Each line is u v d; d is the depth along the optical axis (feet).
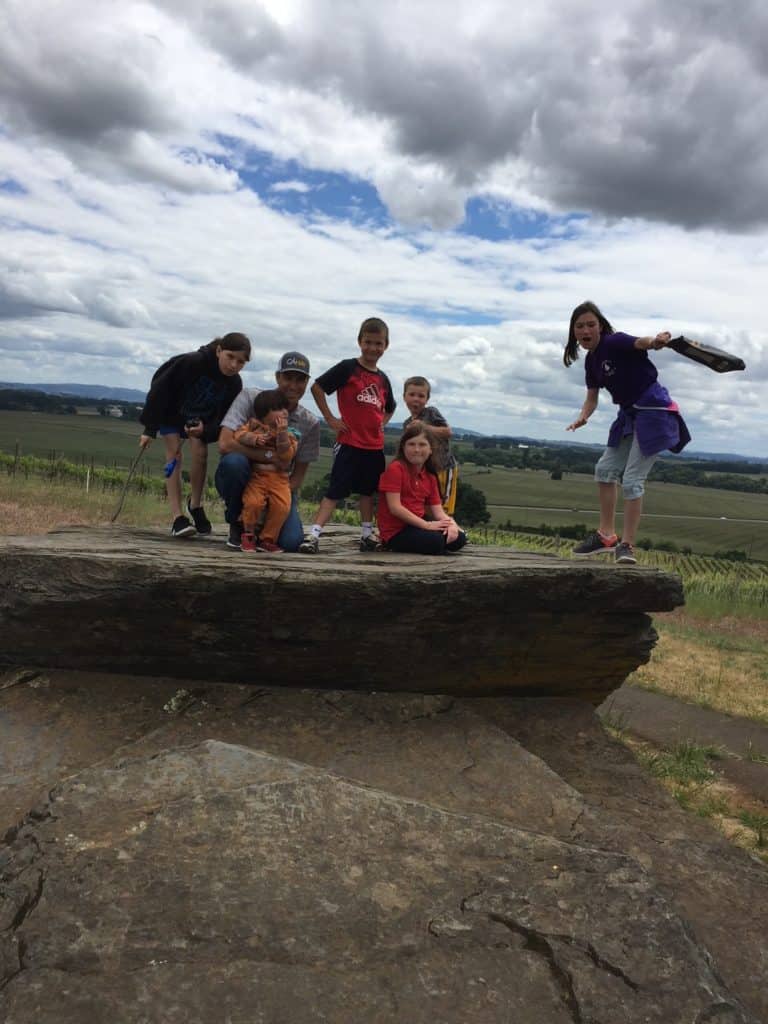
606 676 16.74
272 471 16.84
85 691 14.56
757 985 9.19
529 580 14.79
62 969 7.57
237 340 17.15
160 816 9.71
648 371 17.21
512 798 12.34
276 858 9.27
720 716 27.02
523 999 7.75
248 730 13.78
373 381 18.15
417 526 17.66
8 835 9.93
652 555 153.79
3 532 44.09
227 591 13.91
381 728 14.28
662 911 9.02
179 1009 7.16
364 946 8.17
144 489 78.02
